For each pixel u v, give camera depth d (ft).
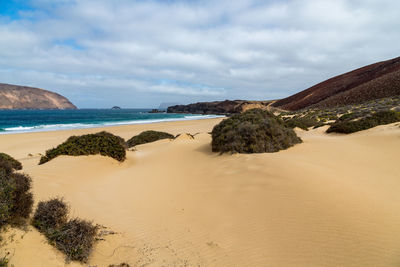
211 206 17.69
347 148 33.91
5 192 11.04
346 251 11.25
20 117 252.83
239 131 35.35
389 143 34.60
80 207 17.34
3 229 10.60
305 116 130.41
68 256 11.02
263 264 11.26
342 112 108.78
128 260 12.03
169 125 150.10
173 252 12.70
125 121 200.23
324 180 18.99
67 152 33.73
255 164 24.70
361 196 16.24
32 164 36.14
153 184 24.54
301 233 12.95
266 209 15.85
